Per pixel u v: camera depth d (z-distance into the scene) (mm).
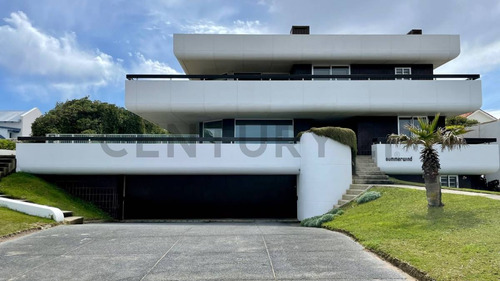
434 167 9023
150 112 16094
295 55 16875
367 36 16922
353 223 9305
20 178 13438
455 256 5438
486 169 15211
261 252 6750
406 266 5395
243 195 15211
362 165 14992
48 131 29250
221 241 7871
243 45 16797
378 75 15906
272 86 15820
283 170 14023
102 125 31469
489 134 19609
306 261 6066
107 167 13875
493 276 4492
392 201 10516
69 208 12734
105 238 8281
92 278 5305
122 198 14734
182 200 15047
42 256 6617
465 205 8586
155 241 7910
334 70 17859
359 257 6277
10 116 46969
